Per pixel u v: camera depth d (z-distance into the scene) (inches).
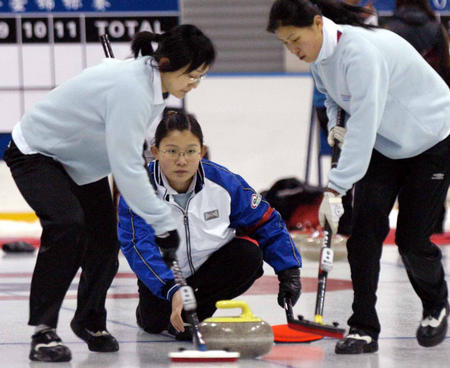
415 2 665.0
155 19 1552.7
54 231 488.1
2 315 677.9
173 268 498.6
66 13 1547.7
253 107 1644.9
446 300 557.9
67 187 498.3
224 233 582.2
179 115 548.1
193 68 465.7
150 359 511.2
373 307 535.2
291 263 576.7
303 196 1293.1
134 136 469.4
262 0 1792.6
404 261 554.9
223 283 589.9
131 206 486.3
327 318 651.5
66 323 642.2
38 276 492.7
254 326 504.7
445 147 533.0
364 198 535.2
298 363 496.7
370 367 487.8
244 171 1646.2
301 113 1648.6
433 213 539.2
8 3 1541.6
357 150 506.0
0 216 1545.3
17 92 1560.0
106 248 529.3
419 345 553.3
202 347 495.5
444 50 659.4
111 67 482.9
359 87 500.4
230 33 1790.1
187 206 570.6
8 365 497.0
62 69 1560.0
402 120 521.0
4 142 1572.3
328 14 531.5
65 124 490.3
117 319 661.9
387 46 513.3
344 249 1001.5
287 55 1776.6
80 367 489.4
